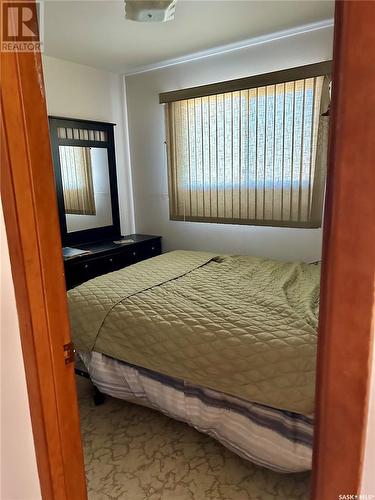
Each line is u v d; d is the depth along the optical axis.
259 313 1.80
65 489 1.02
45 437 0.97
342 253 0.57
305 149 2.91
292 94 2.89
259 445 1.50
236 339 1.60
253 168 3.19
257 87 3.02
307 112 2.85
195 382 1.63
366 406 0.60
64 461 1.02
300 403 1.37
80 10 2.28
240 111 3.15
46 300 0.93
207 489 1.60
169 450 1.83
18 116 0.82
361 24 0.49
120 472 1.70
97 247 3.43
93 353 1.98
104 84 3.73
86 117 3.59
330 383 0.62
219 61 3.24
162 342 1.75
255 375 1.48
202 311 1.85
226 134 3.27
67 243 3.47
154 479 1.66
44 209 0.90
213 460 1.76
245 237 3.39
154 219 4.04
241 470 1.70
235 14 2.46
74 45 2.95
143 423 2.05
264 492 1.58
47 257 0.92
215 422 1.63
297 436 1.41
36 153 0.87
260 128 3.08
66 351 1.00
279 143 3.02
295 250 3.15
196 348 1.65
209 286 2.24
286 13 2.47
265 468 1.70
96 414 2.13
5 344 0.94
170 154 3.66
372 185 0.52
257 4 2.32
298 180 2.99
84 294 2.16
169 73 3.56
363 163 0.52
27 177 0.85
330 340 0.61
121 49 3.07
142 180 4.04
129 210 4.18
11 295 0.91
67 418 1.02
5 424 0.96
